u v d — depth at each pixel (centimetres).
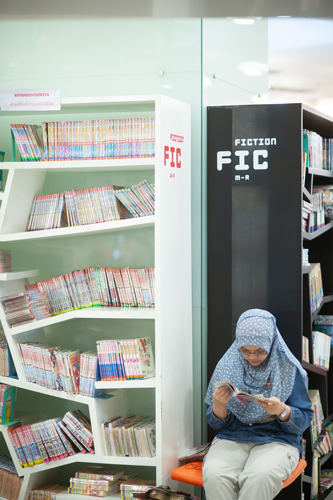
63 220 296
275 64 374
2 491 296
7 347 301
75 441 277
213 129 291
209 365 295
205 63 290
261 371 252
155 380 262
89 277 288
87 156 279
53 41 305
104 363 271
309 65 371
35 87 308
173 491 241
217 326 293
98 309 275
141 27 294
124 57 297
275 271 286
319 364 316
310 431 297
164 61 293
